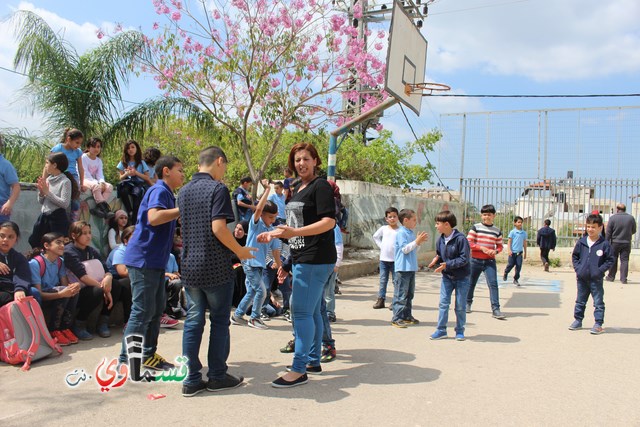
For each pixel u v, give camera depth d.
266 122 11.87
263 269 6.91
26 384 4.47
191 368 4.28
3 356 5.00
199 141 14.04
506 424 3.83
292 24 11.27
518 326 7.40
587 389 4.64
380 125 14.42
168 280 6.78
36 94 11.52
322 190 4.56
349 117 12.12
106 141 11.99
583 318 7.66
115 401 4.11
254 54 11.38
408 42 11.16
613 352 5.98
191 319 4.31
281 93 11.70
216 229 4.11
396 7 10.54
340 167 20.12
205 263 4.20
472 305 9.28
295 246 4.61
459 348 6.02
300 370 4.56
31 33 11.31
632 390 4.63
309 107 12.07
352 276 12.27
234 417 3.83
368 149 20.69
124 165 7.91
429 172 23.45
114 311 6.39
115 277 6.36
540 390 4.59
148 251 4.53
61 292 5.56
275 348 5.78
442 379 4.83
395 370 5.08
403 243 7.18
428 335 6.68
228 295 4.36
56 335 5.62
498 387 4.64
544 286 12.41
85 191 7.50
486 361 5.48
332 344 5.40
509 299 10.12
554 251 17.89
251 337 6.27
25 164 11.40
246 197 9.70
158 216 4.34
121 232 7.05
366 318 7.69
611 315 8.42
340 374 4.93
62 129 11.43
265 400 4.19
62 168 6.45
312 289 4.57
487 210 8.16
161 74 11.52
